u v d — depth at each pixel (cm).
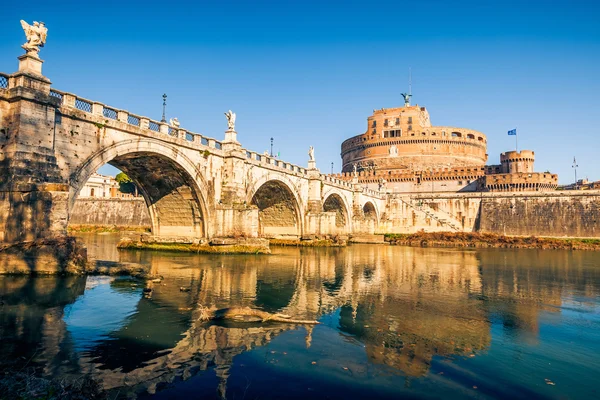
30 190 2117
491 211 8338
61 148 2494
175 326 1464
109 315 1564
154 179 3834
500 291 2428
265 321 1584
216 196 4000
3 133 2186
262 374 1085
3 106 2197
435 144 12638
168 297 1917
